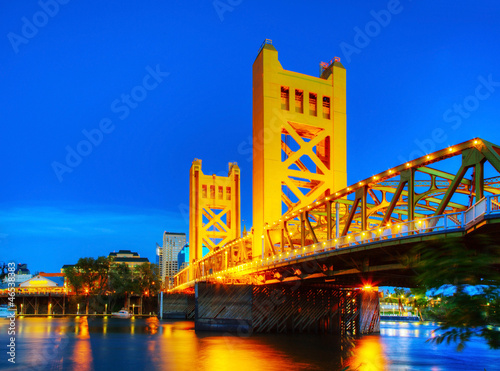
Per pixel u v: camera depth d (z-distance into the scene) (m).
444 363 50.53
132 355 56.06
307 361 51.31
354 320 92.94
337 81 106.81
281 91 102.81
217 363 49.88
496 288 13.88
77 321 136.25
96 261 197.88
